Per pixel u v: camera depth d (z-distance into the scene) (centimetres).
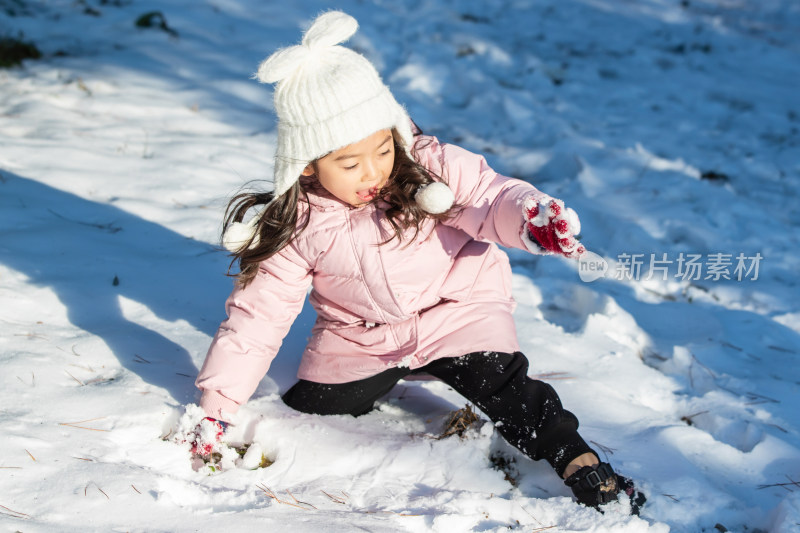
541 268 613
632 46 1215
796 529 341
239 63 956
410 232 369
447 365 379
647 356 512
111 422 372
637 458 395
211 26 1070
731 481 392
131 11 1075
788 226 703
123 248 551
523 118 896
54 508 313
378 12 1219
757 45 1295
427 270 375
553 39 1212
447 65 1019
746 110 1005
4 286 482
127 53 947
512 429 366
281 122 347
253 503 335
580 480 349
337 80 330
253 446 373
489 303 387
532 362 474
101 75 870
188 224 596
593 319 521
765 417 443
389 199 364
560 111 938
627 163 792
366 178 343
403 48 1075
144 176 660
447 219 372
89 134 731
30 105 777
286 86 336
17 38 930
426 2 1320
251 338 374
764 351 525
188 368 429
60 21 1024
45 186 623
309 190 370
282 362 452
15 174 636
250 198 380
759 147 885
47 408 376
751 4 1546
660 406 459
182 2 1134
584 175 760
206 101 844
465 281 384
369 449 375
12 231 552
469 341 372
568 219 313
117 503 319
